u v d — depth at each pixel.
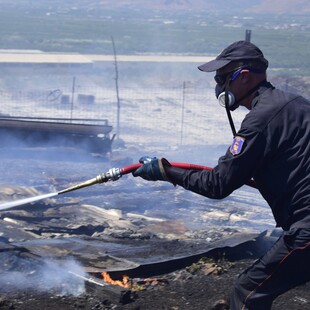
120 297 5.46
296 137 3.96
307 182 3.93
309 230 3.91
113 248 6.95
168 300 5.64
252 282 4.15
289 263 4.01
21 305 5.40
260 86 4.16
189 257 6.63
